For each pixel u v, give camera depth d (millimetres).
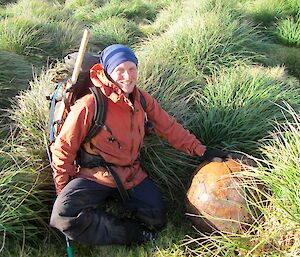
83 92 1666
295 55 3592
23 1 5055
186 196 1765
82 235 1659
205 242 1703
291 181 1591
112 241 1703
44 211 1812
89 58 1711
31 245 1742
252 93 2221
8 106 2479
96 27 4504
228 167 1717
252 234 1634
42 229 1799
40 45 3525
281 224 1549
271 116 2127
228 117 2127
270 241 1557
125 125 1662
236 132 2084
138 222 1793
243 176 1678
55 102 1730
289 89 2510
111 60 1599
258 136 2057
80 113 1608
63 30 3859
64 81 1732
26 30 3559
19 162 1866
